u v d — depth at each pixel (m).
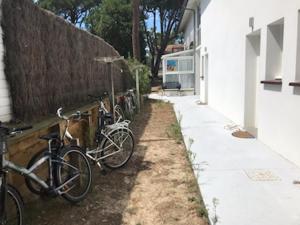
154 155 6.25
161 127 9.24
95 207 4.05
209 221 3.58
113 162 5.46
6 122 4.25
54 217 3.80
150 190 4.54
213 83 12.26
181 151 6.48
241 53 7.94
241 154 5.89
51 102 5.57
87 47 8.02
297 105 4.99
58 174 3.81
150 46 35.66
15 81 4.36
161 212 3.87
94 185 4.73
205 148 6.42
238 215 3.65
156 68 35.12
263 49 6.37
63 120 4.62
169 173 5.20
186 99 16.70
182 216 3.76
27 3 4.71
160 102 15.65
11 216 3.27
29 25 4.76
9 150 3.44
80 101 7.34
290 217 3.57
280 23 5.90
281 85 5.57
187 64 20.17
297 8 4.88
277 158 5.56
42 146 4.18
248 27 7.28
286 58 5.33
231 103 9.20
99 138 5.31
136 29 18.86
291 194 4.14
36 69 4.97
